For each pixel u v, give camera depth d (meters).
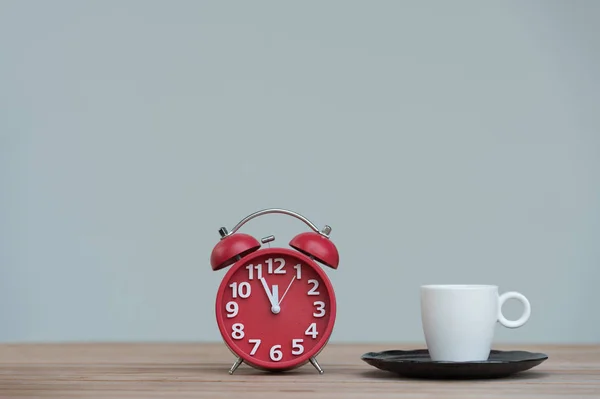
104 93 2.94
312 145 2.88
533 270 2.89
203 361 1.40
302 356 1.19
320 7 2.90
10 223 2.97
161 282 2.94
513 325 1.19
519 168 2.89
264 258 1.23
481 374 1.09
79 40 2.95
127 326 2.95
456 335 1.15
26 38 2.95
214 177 2.91
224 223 2.90
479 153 2.88
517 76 2.89
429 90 2.89
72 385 1.05
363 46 2.89
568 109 2.89
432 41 2.89
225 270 2.92
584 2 2.88
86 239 2.96
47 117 2.96
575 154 2.89
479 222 2.88
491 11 2.89
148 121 2.93
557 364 1.32
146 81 2.93
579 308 2.89
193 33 2.92
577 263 2.88
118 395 0.96
